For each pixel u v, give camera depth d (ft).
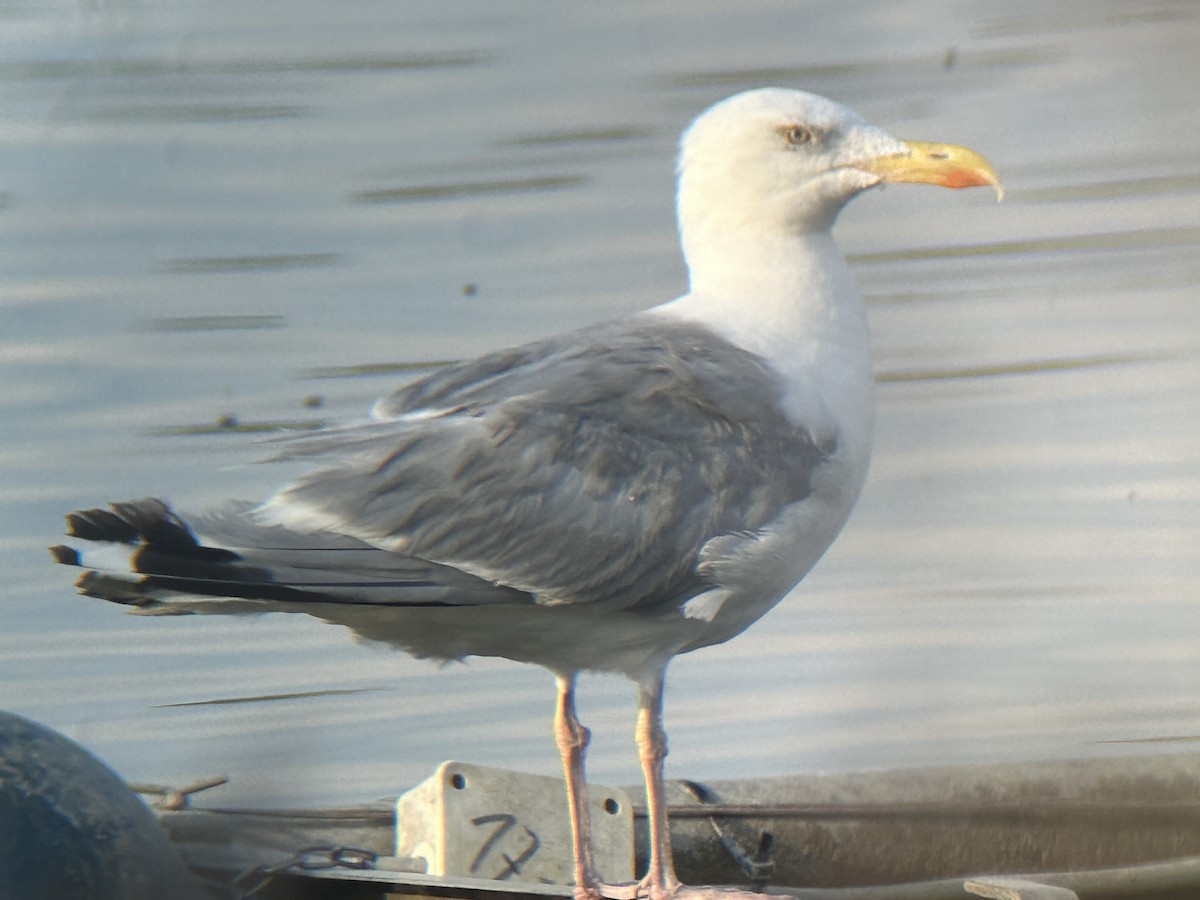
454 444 31.45
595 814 33.37
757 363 33.40
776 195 34.96
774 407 32.94
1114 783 38.86
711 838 35.86
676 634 32.58
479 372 33.19
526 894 29.01
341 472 31.14
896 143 35.04
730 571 31.96
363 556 30.66
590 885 31.73
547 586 31.24
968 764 39.09
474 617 31.71
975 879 32.65
